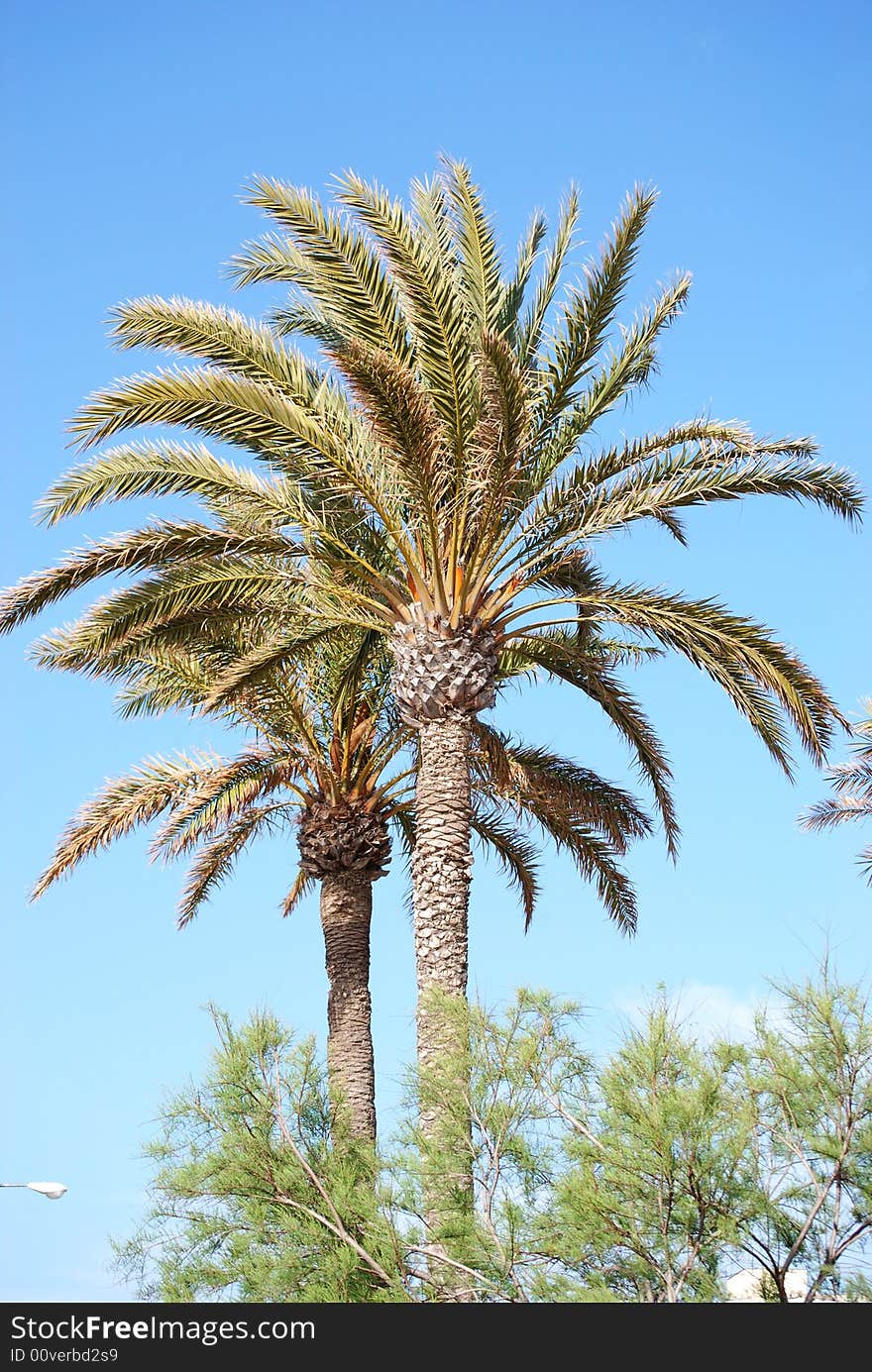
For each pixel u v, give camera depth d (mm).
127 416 12664
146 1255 9758
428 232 15273
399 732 17484
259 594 14594
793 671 13750
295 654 15141
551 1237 8898
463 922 13266
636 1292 8312
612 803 17656
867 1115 8281
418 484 13250
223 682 14773
